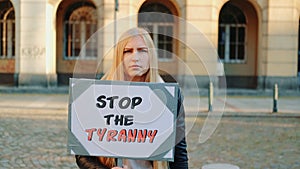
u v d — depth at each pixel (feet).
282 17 72.49
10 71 81.51
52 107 52.75
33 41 71.31
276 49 72.64
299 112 50.47
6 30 81.46
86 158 8.02
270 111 51.16
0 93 69.31
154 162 8.01
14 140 31.96
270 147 30.94
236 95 71.67
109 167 8.04
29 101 58.85
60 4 79.36
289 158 27.66
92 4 80.38
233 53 81.76
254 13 80.18
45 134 34.42
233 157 27.63
